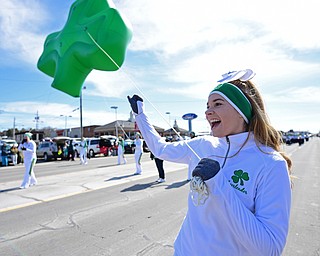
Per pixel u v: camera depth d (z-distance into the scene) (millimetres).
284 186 960
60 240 3455
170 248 3225
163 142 1567
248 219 851
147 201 5504
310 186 7121
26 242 3395
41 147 20484
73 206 5090
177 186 7199
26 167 7090
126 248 3223
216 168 904
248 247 863
